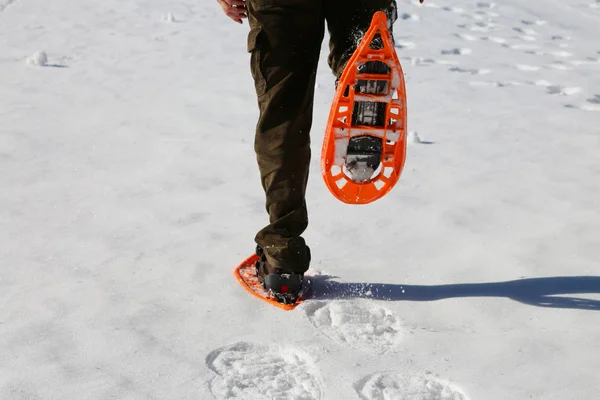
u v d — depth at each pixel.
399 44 7.40
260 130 2.45
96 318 2.40
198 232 3.12
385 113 2.31
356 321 2.45
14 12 7.87
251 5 2.39
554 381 2.14
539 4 9.81
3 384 2.04
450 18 8.75
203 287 2.63
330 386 2.08
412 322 2.45
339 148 2.33
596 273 2.82
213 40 7.15
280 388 2.08
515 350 2.29
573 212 3.43
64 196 3.48
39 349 2.21
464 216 3.36
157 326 2.37
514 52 7.32
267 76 2.41
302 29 2.38
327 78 5.88
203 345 2.27
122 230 3.12
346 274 2.78
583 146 4.46
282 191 2.49
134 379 2.08
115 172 3.82
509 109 5.29
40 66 5.97
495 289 2.68
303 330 2.37
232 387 2.07
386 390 2.07
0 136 4.30
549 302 2.59
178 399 2.00
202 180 3.75
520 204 3.52
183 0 8.88
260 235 2.57
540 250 3.02
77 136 4.38
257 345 2.29
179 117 4.85
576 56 7.27
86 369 2.12
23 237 3.02
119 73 5.89
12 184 3.60
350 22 2.44
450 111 5.21
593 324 2.45
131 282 2.65
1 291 2.56
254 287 2.62
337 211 3.37
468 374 2.16
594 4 10.02
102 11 8.14
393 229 3.20
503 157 4.23
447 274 2.80
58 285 2.62
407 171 3.97
